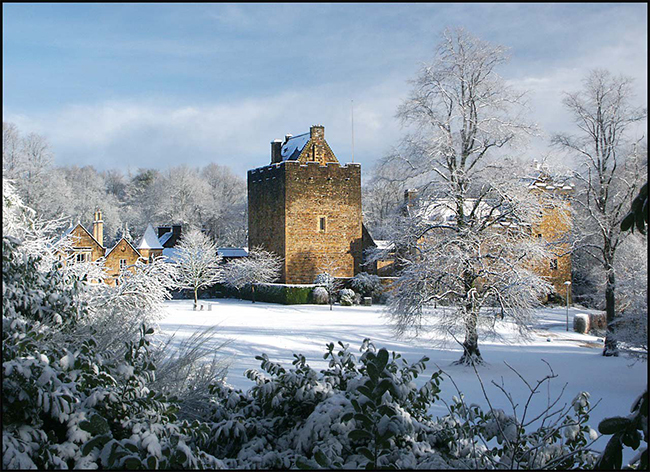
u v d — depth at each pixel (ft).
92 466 13.20
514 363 69.41
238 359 62.54
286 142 194.80
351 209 171.83
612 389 54.19
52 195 151.64
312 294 160.45
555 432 16.92
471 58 70.59
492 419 17.16
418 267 68.69
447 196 71.72
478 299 67.10
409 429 15.25
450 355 75.00
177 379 22.71
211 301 169.99
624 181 81.41
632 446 12.05
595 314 108.06
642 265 90.53
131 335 25.04
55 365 14.82
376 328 100.73
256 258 171.32
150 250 183.93
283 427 18.10
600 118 82.02
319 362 63.67
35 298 18.61
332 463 14.38
